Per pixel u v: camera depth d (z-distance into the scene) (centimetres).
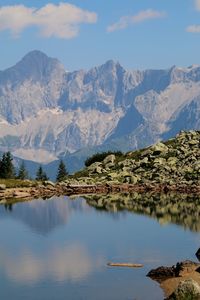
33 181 13125
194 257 4912
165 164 12688
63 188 11794
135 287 3891
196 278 3928
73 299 3675
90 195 11062
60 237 6112
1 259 4925
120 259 4888
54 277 4256
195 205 8919
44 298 3709
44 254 5134
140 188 11631
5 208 8894
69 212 8344
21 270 4488
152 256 5000
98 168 13438
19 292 3856
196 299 3259
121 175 12588
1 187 11188
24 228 6800
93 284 4022
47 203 9638
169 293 3666
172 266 4306
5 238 6066
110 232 6425
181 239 5859
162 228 6644
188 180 11731
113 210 8494
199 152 13088
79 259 4903
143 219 7469
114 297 3678
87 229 6700
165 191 11350
